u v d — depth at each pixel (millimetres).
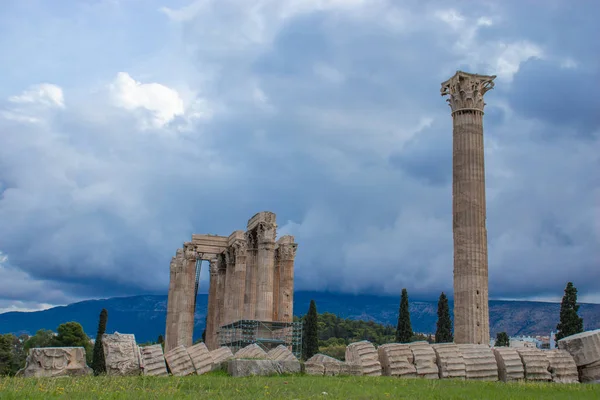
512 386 25750
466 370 31125
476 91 44562
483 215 42844
